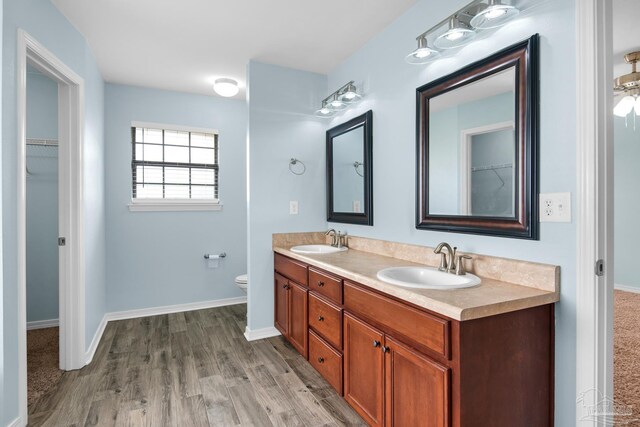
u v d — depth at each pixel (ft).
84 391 6.68
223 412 6.00
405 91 7.03
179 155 12.00
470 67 5.46
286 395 6.56
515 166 4.82
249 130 9.35
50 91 10.36
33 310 10.27
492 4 4.62
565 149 4.29
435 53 5.93
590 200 4.04
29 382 7.01
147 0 6.51
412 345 4.50
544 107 4.51
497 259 5.09
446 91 5.96
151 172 11.60
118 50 8.62
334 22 7.39
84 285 7.79
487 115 5.26
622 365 7.46
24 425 5.58
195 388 6.81
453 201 5.87
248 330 9.48
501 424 4.03
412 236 6.91
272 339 9.45
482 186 5.35
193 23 7.39
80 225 7.61
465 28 5.14
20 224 5.56
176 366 7.76
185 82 10.92
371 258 7.38
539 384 4.32
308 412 6.01
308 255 7.81
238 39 8.13
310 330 7.58
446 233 6.10
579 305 4.17
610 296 4.12
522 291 4.44
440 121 6.11
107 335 9.62
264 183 9.53
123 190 11.07
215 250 12.40
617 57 9.27
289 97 9.80
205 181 12.39
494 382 3.98
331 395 6.57
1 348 4.52
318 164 10.23
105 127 10.78
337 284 6.35
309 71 10.06
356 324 5.72
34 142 10.13
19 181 5.57
